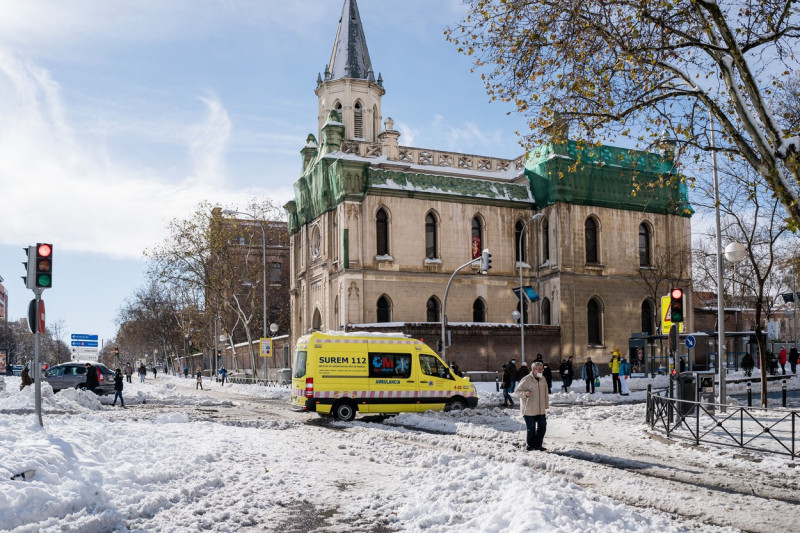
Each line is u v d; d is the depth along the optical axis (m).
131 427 17.39
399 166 48.19
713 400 20.31
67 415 21.44
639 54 14.72
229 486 10.80
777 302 55.34
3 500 7.88
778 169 13.97
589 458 13.72
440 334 42.84
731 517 9.04
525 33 15.37
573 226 47.62
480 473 10.58
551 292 47.72
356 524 8.59
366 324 42.69
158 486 10.40
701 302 58.66
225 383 53.50
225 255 55.94
